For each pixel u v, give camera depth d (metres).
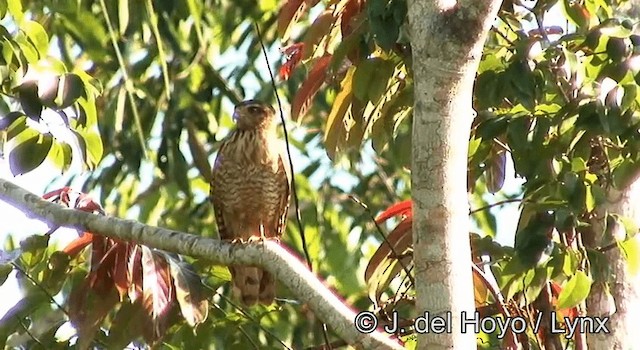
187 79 16.77
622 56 9.82
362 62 10.86
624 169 10.05
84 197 11.23
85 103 11.05
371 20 10.20
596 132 9.93
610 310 10.60
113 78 15.97
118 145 16.12
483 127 10.17
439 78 8.96
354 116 11.52
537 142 10.09
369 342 9.49
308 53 11.36
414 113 9.10
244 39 16.64
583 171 10.00
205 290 11.05
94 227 10.88
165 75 14.27
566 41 10.28
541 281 10.00
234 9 16.64
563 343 11.91
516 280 10.25
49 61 10.77
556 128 10.40
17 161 10.99
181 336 11.88
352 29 11.01
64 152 11.19
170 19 16.08
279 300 12.55
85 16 14.38
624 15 11.16
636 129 9.77
